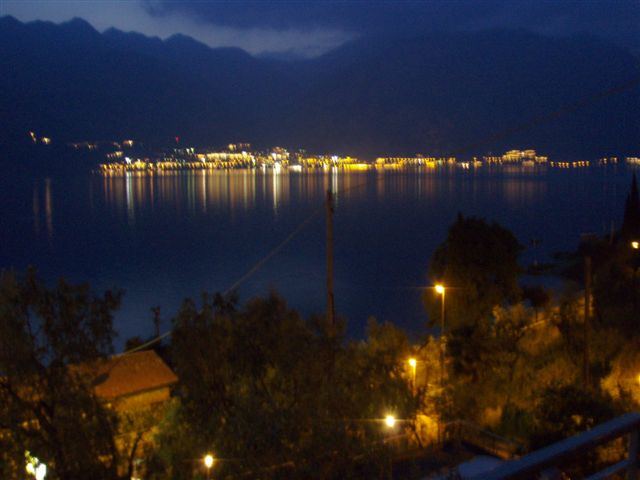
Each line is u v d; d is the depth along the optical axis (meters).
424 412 12.34
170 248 93.44
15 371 7.92
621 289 19.19
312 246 89.94
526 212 120.44
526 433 11.64
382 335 16.17
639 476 2.42
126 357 19.14
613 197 152.75
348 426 8.59
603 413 9.99
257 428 8.05
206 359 10.05
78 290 8.51
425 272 67.31
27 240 103.00
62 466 7.99
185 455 9.24
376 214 125.81
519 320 16.25
